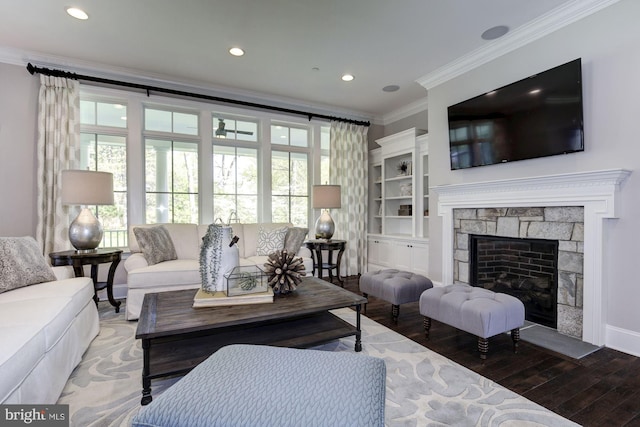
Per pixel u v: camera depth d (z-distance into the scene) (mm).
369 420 879
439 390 1797
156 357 1818
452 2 2531
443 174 3807
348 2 2531
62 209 3426
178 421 868
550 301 2820
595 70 2465
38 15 2688
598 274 2395
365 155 5332
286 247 3984
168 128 4199
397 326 2830
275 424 848
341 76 3949
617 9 2346
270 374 1067
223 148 4547
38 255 2389
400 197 4855
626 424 1518
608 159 2400
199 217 4336
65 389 1812
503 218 3129
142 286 2951
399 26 2867
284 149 4953
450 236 3672
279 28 2904
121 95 3812
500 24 2834
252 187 4738
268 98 4633
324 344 2260
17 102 3344
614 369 2051
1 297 1941
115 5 2562
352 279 4840
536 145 2799
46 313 1678
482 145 3271
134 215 3887
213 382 1017
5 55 3268
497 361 2154
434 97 3914
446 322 2367
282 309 1990
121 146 3922
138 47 3240
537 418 1551
